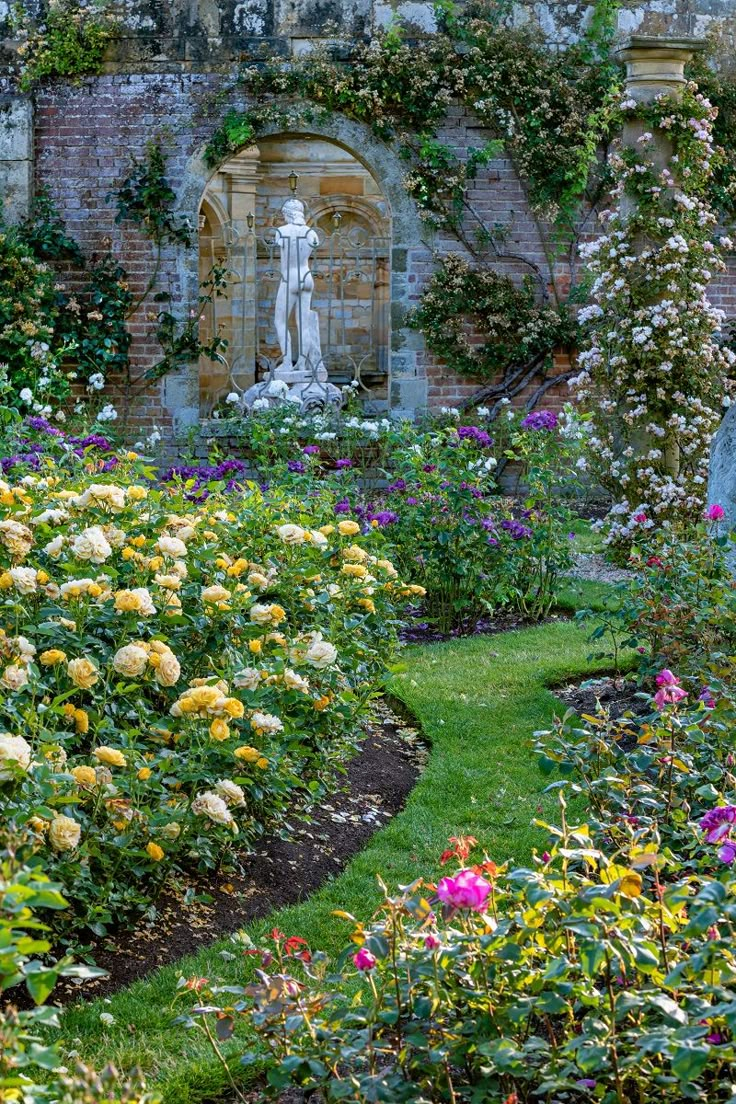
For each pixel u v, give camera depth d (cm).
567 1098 240
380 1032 237
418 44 1103
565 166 1102
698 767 358
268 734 379
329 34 1098
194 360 1121
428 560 712
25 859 261
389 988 242
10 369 1075
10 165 1105
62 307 1106
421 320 1109
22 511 448
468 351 1113
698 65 1109
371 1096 209
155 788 344
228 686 375
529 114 1099
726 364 916
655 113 881
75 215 1119
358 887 387
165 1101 267
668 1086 221
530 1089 238
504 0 1103
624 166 895
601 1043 208
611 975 236
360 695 490
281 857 400
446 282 1106
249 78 1095
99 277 1109
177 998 306
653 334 883
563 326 1119
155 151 1102
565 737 384
